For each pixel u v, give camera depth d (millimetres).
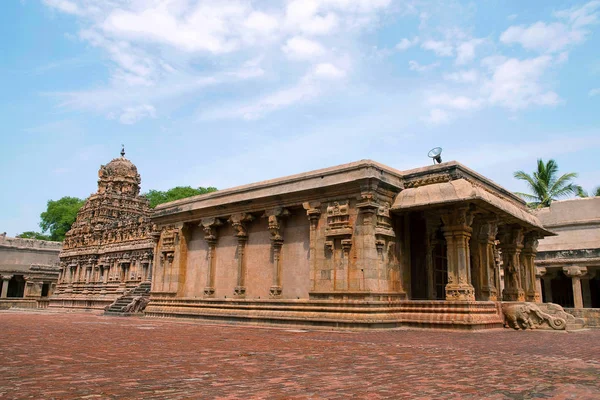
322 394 6152
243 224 24594
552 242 38969
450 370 8211
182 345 12281
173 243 28391
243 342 13234
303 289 21844
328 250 20500
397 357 9969
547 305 21141
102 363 8812
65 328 18391
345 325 18969
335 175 20688
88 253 55344
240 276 24203
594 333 17641
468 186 18297
